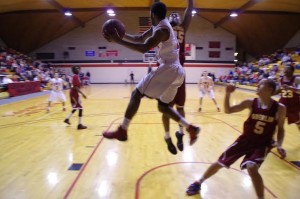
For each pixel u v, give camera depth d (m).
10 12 19.67
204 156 4.71
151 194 3.30
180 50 3.18
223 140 5.75
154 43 2.28
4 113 9.42
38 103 12.10
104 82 27.20
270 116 2.78
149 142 5.63
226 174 3.89
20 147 5.35
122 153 4.91
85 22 26.38
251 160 2.73
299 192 3.34
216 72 27.09
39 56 26.80
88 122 7.83
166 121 3.12
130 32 25.92
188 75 27.09
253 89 17.22
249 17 21.78
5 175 3.93
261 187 2.70
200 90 9.75
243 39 26.34
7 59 18.61
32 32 23.91
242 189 3.42
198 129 2.44
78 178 3.79
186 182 3.65
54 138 6.03
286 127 7.05
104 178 3.79
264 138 2.85
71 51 26.75
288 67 5.11
